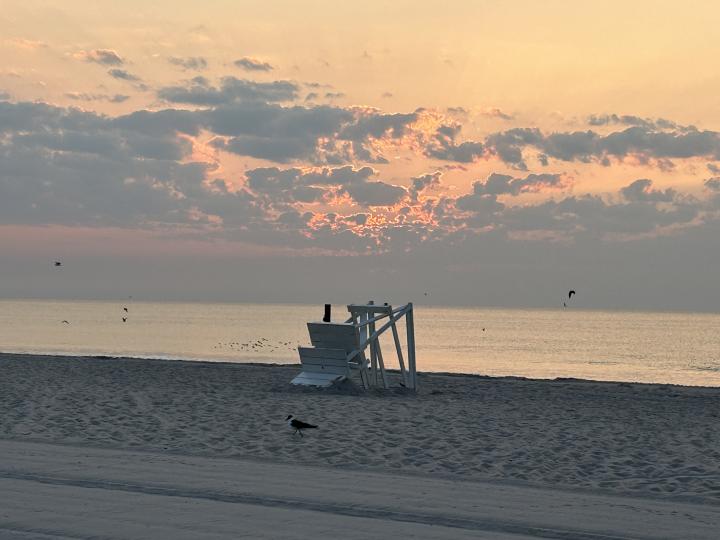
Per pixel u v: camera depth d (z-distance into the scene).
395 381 37.56
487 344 122.50
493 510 12.79
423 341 129.12
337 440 20.39
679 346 126.69
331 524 11.48
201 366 44.66
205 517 11.68
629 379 63.97
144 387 32.38
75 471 14.97
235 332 144.88
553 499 13.96
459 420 24.72
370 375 38.88
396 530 11.26
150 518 11.55
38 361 45.16
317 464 17.25
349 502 12.99
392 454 18.75
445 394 33.03
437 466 17.52
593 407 29.78
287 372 40.91
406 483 14.96
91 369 40.38
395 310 33.47
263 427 22.22
